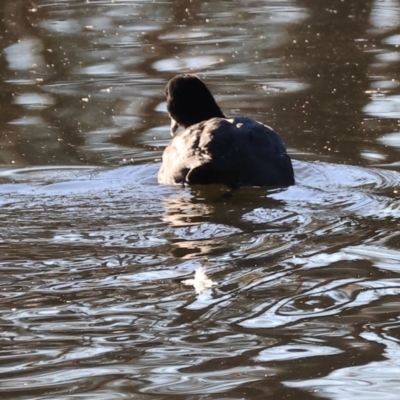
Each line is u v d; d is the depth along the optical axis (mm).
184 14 23000
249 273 8078
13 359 6371
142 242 9039
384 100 15938
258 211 10172
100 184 11562
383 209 10250
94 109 15953
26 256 8586
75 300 7449
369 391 5863
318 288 7691
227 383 5977
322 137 14000
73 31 21328
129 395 5816
